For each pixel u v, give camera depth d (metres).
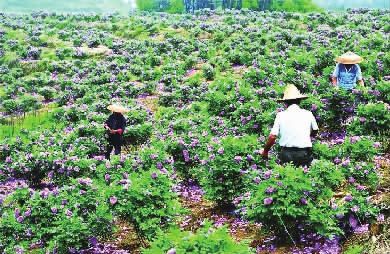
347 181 8.22
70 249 7.13
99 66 31.77
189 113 17.38
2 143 15.34
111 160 10.52
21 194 8.42
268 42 32.09
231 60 28.55
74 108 20.59
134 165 10.12
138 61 32.34
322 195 6.95
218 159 8.66
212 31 40.38
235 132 13.21
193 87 22.67
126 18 55.94
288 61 21.66
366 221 6.88
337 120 12.33
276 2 90.19
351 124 10.95
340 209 6.88
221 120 13.98
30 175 12.07
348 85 12.57
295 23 41.44
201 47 34.62
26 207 7.48
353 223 6.85
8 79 31.95
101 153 14.91
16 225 7.28
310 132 8.12
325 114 12.00
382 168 9.27
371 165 8.20
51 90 26.77
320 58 21.23
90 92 25.16
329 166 7.43
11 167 12.19
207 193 8.79
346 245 6.68
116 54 36.78
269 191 6.70
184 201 9.83
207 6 102.25
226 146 8.81
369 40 24.20
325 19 40.91
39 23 54.44
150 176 7.88
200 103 18.12
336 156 9.02
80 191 7.80
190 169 10.77
